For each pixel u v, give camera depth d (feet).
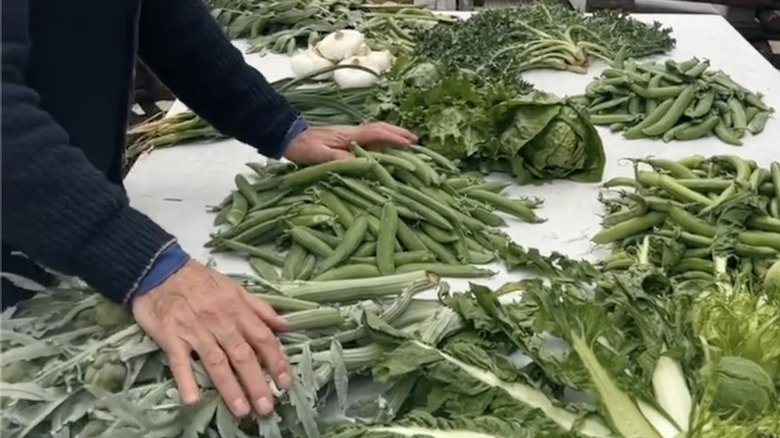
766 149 5.60
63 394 2.88
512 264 4.14
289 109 4.85
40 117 2.94
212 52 4.61
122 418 2.79
